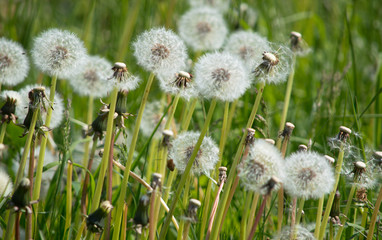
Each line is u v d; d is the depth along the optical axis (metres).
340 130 1.10
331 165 1.09
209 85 1.05
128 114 1.07
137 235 1.08
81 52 1.08
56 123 1.16
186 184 1.12
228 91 1.05
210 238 1.07
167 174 1.24
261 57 1.10
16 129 1.32
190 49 1.35
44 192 1.21
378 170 1.10
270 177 1.02
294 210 1.08
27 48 1.59
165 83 1.11
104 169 1.07
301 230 1.08
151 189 1.06
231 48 1.26
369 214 1.19
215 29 1.34
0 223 1.11
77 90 1.27
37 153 1.24
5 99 1.09
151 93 1.46
